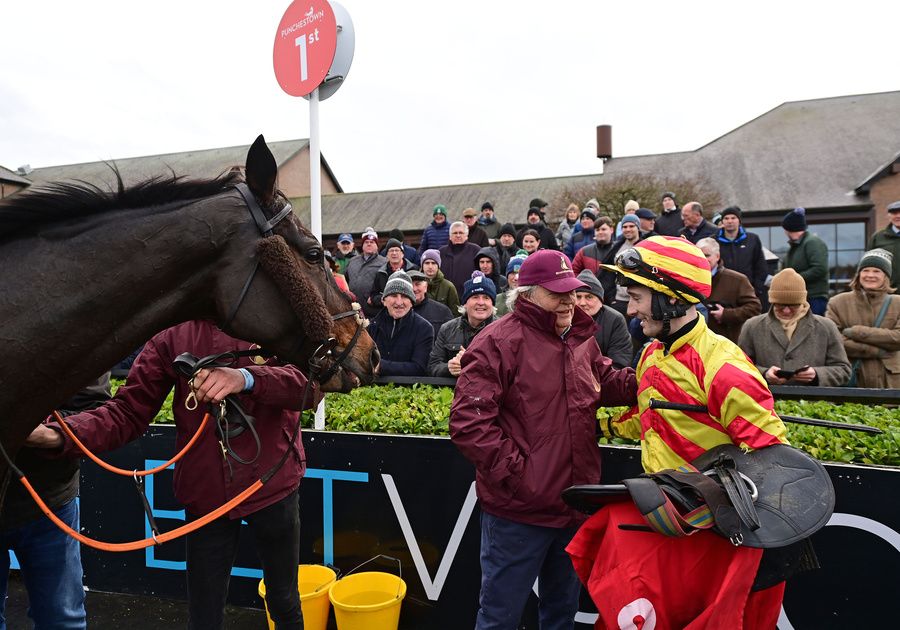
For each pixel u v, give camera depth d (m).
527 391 1.99
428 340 4.05
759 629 1.68
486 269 6.37
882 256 3.84
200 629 2.04
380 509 2.73
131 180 1.57
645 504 1.46
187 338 2.02
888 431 2.32
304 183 32.72
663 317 1.72
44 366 1.36
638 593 1.54
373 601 2.67
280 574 2.14
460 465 2.60
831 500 1.51
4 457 1.37
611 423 2.20
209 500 2.00
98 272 1.40
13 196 1.42
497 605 1.99
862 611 2.13
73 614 1.99
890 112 21.64
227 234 1.51
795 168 19.91
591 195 18.39
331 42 2.93
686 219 6.11
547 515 1.97
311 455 2.81
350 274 6.64
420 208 25.95
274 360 2.04
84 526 3.10
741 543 1.42
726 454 1.60
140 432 2.04
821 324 3.36
